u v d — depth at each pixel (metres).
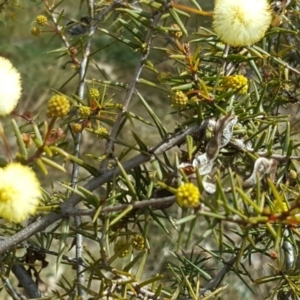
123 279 0.38
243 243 0.36
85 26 0.43
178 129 0.38
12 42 1.12
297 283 0.42
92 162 0.94
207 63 0.44
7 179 0.35
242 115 0.39
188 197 0.35
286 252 0.44
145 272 0.80
